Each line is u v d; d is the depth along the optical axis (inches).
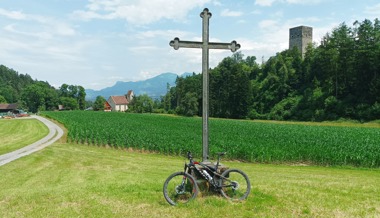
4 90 7283.5
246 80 4227.4
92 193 335.0
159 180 466.3
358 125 2561.5
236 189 305.6
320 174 633.6
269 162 891.4
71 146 1188.5
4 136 1606.8
